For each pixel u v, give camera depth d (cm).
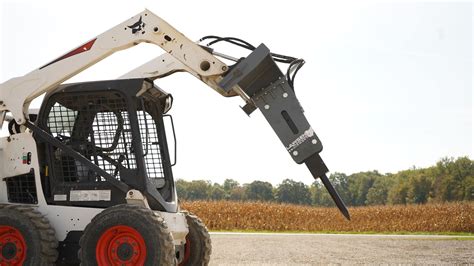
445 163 7381
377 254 1374
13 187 764
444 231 3378
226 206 3341
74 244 726
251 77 731
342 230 3391
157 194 741
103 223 683
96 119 750
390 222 3459
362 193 8588
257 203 3397
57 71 762
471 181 7025
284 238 1973
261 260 1220
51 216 734
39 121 758
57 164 750
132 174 731
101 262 680
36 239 697
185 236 795
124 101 745
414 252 1435
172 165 809
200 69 752
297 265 1140
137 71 854
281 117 729
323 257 1294
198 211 3322
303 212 3359
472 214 3378
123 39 762
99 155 745
